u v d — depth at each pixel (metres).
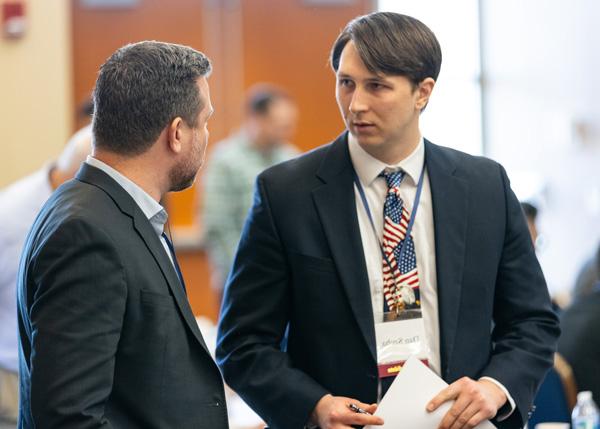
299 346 3.04
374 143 2.92
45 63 6.72
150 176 2.66
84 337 2.37
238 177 7.54
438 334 2.98
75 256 2.41
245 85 9.25
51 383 2.33
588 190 8.76
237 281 3.07
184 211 9.05
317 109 9.36
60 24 6.73
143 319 2.52
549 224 9.21
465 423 2.79
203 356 2.65
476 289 3.03
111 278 2.44
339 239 2.99
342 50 2.94
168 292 2.60
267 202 3.06
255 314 3.03
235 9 9.18
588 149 8.77
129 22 8.90
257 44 9.24
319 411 2.86
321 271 2.97
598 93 8.62
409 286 2.97
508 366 2.99
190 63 2.69
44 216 2.56
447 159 3.12
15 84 6.69
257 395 2.96
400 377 2.84
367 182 3.04
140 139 2.62
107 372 2.39
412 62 2.86
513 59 9.48
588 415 3.96
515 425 2.98
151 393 2.52
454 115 9.68
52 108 6.73
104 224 2.49
